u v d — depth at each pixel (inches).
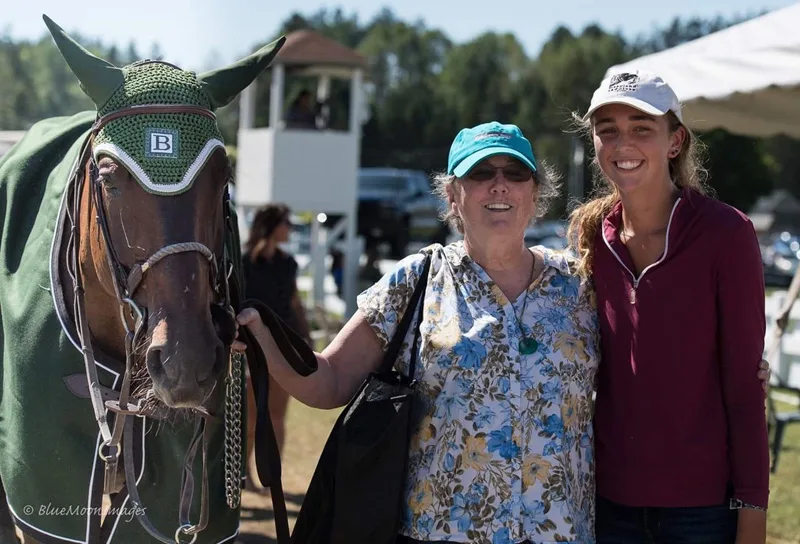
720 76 203.3
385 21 3629.4
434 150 2390.5
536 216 104.1
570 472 95.5
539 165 102.3
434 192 106.5
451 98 2503.7
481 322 95.4
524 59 2645.2
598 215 104.3
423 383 96.7
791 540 184.7
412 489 96.7
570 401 96.1
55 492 95.0
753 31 201.2
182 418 93.4
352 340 102.0
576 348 97.2
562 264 101.0
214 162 86.7
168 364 79.7
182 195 83.4
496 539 92.0
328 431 281.6
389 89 2765.7
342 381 101.3
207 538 99.1
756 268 95.7
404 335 98.8
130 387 91.7
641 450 97.3
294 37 575.2
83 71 87.0
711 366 97.5
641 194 98.9
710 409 97.8
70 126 115.7
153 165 83.0
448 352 95.1
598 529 102.0
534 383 94.3
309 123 571.2
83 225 94.3
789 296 198.1
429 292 98.8
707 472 96.8
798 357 285.0
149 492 95.9
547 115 2273.6
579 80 2309.3
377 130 2425.0
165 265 82.0
